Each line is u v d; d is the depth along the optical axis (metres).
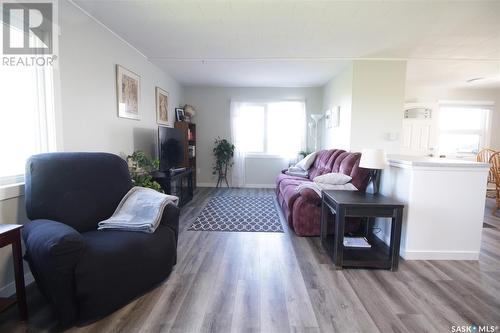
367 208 2.06
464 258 2.27
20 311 1.47
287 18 2.46
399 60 3.61
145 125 3.63
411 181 2.20
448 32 2.75
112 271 1.50
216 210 3.81
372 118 3.68
